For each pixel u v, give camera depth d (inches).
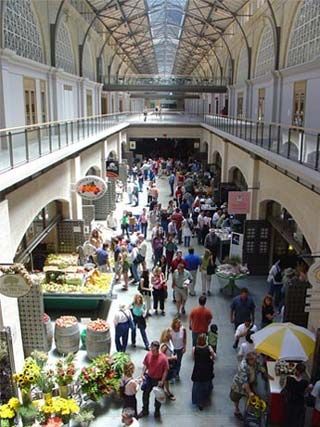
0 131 323.9
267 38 868.0
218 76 1600.6
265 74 836.6
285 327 309.9
